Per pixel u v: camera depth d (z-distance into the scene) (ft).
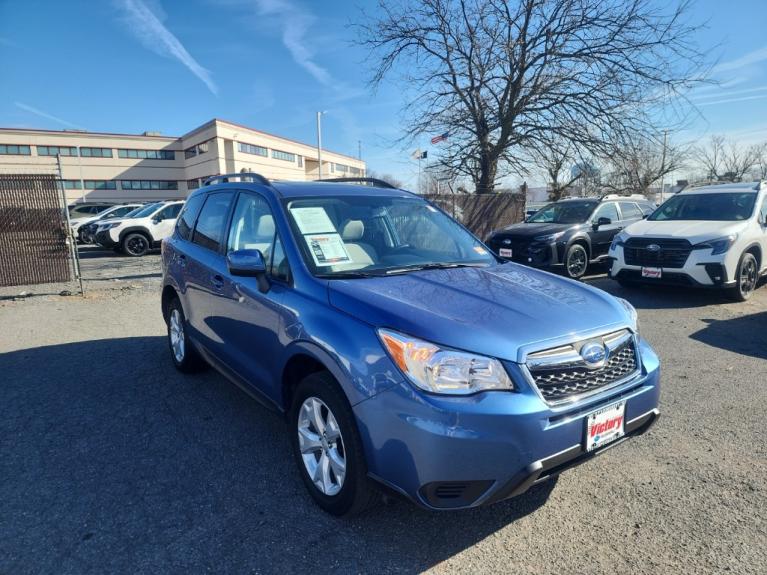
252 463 10.89
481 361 7.43
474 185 55.57
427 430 7.16
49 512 9.16
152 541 8.39
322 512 9.18
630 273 27.84
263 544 8.33
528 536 8.54
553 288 10.05
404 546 8.30
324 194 12.18
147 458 11.09
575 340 8.10
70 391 14.88
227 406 13.82
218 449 11.49
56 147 195.52
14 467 10.71
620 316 9.14
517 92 47.91
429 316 8.00
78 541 8.39
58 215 33.14
